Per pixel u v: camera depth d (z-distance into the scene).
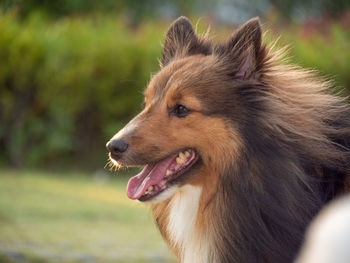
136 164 4.83
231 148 4.59
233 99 4.63
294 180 4.44
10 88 16.11
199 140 4.71
